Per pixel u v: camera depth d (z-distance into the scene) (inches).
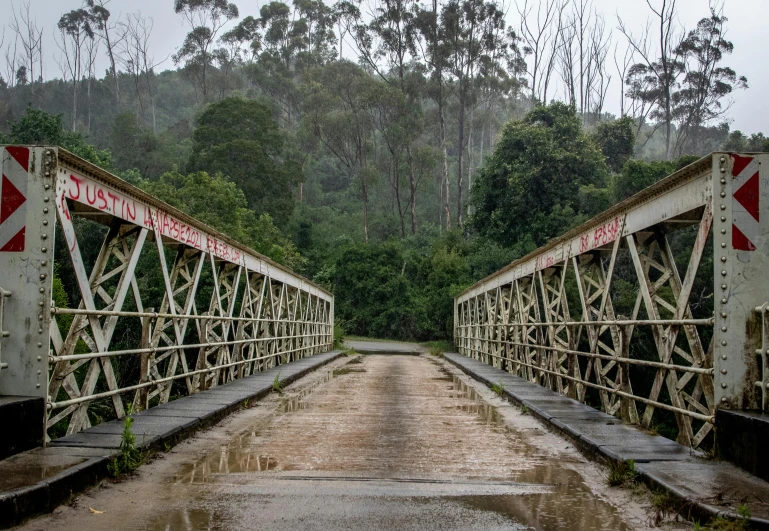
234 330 562.9
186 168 1915.6
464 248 1863.9
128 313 317.7
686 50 1889.8
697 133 1980.8
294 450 282.8
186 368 426.6
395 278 1937.7
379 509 192.7
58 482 190.1
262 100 2610.7
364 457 270.5
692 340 269.6
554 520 185.5
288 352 794.8
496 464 262.2
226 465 251.0
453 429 348.8
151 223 351.9
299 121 2785.4
